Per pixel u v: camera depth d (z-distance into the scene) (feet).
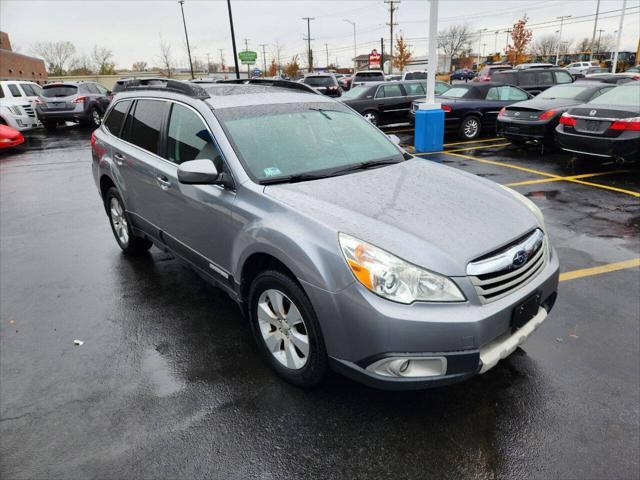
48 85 57.62
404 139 41.73
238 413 8.68
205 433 8.22
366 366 7.63
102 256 16.69
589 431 8.05
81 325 11.93
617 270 14.23
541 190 23.38
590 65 150.10
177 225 11.96
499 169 28.50
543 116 31.81
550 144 32.96
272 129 10.91
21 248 17.76
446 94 43.32
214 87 12.67
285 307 9.07
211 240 10.64
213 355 10.54
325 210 8.46
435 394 9.05
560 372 9.58
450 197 9.38
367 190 9.45
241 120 10.79
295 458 7.66
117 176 14.52
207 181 9.59
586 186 23.98
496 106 40.93
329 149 11.12
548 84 49.65
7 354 10.71
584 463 7.41
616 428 8.09
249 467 7.51
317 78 65.46
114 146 14.70
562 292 12.92
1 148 41.63
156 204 12.73
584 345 10.48
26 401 9.13
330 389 9.27
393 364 7.35
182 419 8.57
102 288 14.02
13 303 13.19
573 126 26.63
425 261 7.39
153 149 12.85
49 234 19.40
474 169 28.66
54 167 34.96
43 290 13.98
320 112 12.11
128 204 14.52
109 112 16.17
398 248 7.50
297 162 10.40
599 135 25.36
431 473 7.33
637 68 94.53
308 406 8.81
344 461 7.58
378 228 7.89
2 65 130.62
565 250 15.87
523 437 7.97
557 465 7.40
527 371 9.63
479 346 7.42
